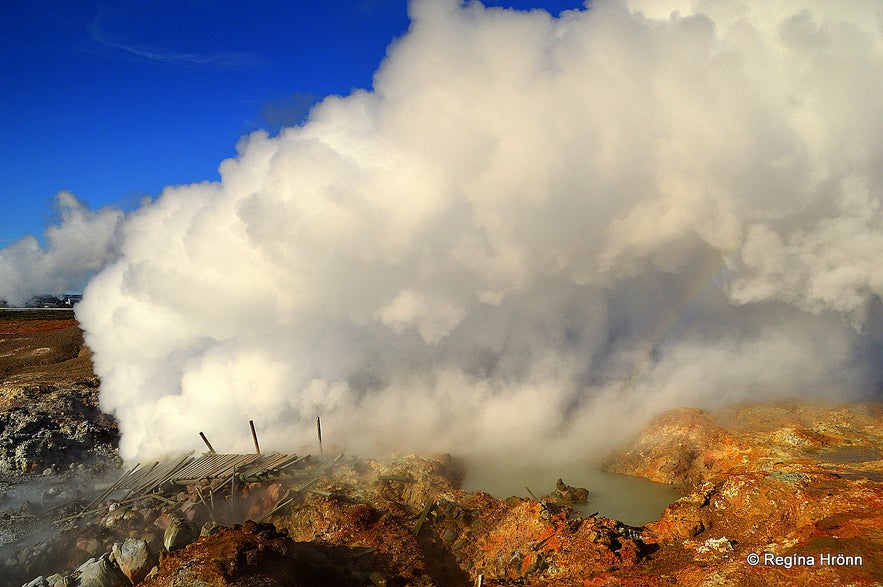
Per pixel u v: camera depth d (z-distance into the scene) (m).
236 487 25.69
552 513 21.53
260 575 16.77
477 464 31.58
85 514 23.98
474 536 22.67
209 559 17.09
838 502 16.94
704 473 26.98
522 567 19.50
